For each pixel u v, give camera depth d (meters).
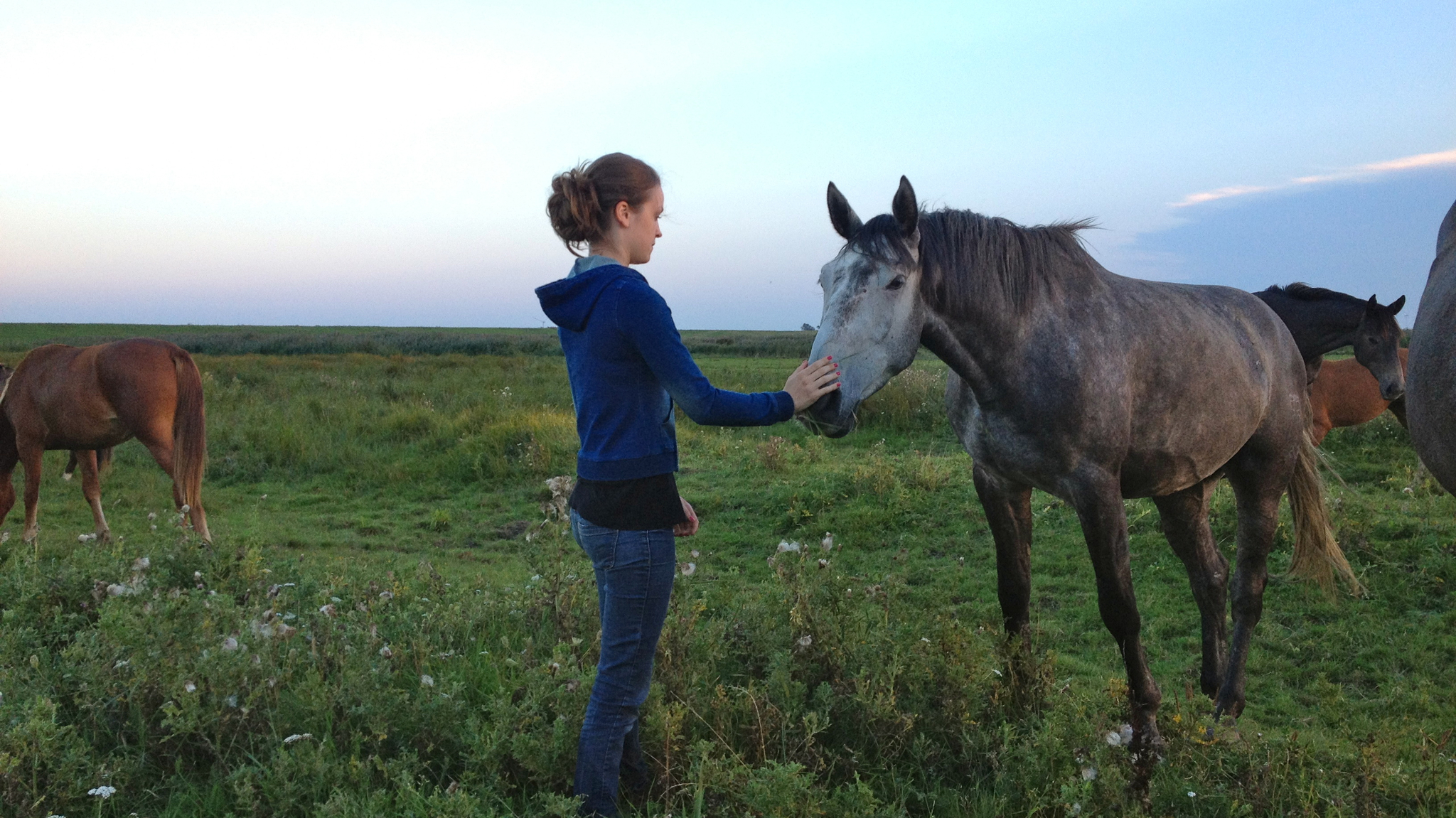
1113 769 2.31
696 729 2.63
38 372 6.28
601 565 2.03
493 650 3.47
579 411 2.05
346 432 10.80
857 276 2.48
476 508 7.99
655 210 2.10
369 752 2.58
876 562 5.91
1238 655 3.58
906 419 10.92
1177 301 3.21
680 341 1.94
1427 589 4.98
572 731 2.44
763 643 3.15
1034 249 2.80
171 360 6.40
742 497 7.72
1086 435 2.77
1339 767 2.77
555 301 1.99
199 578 3.84
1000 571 3.21
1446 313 2.50
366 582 4.15
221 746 2.54
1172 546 3.74
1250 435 3.39
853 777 2.57
